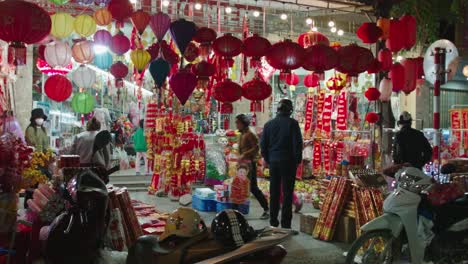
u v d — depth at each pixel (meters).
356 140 9.87
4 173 4.15
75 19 6.71
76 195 4.03
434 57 8.08
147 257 3.89
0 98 7.96
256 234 3.86
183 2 8.30
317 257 5.82
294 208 9.23
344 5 8.43
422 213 5.10
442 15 13.04
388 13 7.78
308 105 11.45
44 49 6.95
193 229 3.96
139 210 7.81
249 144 8.35
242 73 9.55
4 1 4.96
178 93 6.59
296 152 6.83
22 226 4.72
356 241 4.97
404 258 5.75
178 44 6.52
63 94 6.94
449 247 5.10
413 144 6.55
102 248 4.64
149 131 11.02
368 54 6.82
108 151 6.95
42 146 8.49
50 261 4.05
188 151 10.13
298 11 8.70
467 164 7.71
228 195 8.61
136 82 10.90
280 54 6.41
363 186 6.25
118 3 6.46
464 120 11.52
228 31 9.79
